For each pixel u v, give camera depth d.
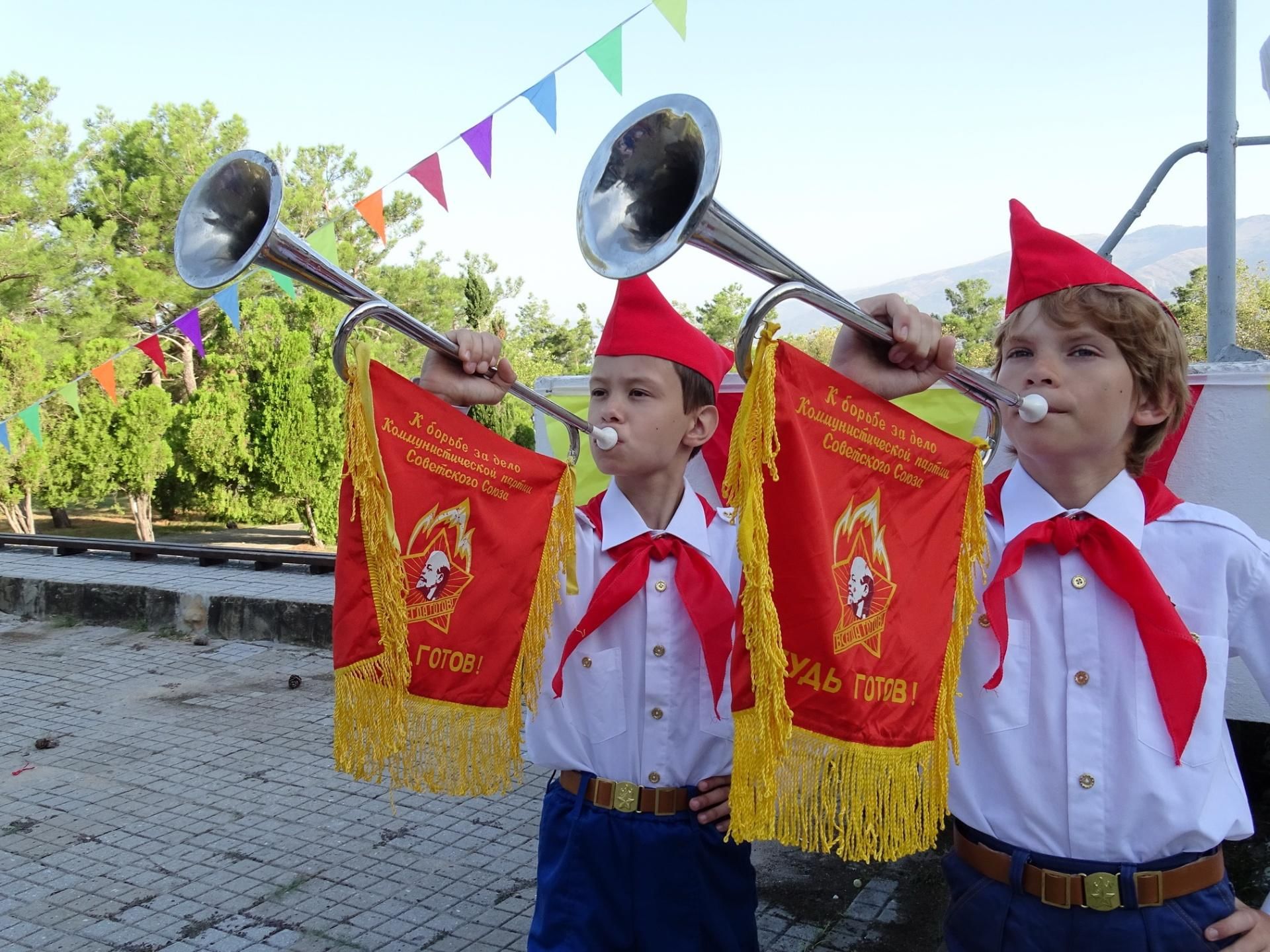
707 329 40.81
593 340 45.25
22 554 8.80
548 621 2.05
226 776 4.21
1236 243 3.59
